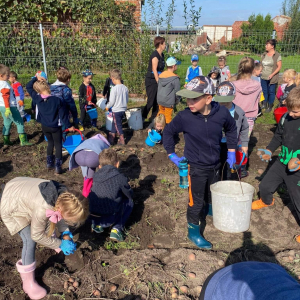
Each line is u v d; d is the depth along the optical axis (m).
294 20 25.44
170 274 3.13
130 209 3.80
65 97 5.42
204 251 3.46
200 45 23.91
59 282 3.06
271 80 8.54
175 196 4.58
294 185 3.53
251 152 6.09
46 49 11.05
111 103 6.18
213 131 3.13
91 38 11.01
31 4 11.25
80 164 4.25
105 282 3.06
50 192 2.59
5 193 2.78
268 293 1.28
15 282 3.08
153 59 7.03
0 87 5.68
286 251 3.43
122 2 11.38
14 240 3.68
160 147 6.32
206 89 2.92
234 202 3.31
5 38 11.03
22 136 6.31
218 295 1.44
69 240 2.84
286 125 3.47
